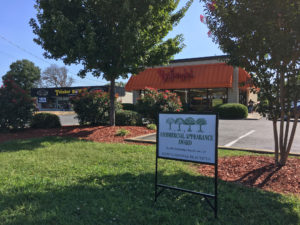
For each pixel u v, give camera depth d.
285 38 4.29
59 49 10.09
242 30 4.78
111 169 5.17
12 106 10.50
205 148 3.14
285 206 3.43
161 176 4.72
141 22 9.98
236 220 3.06
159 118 3.55
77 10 10.09
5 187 4.07
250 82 5.39
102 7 9.68
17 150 7.05
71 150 6.99
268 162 5.53
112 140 8.91
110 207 3.38
